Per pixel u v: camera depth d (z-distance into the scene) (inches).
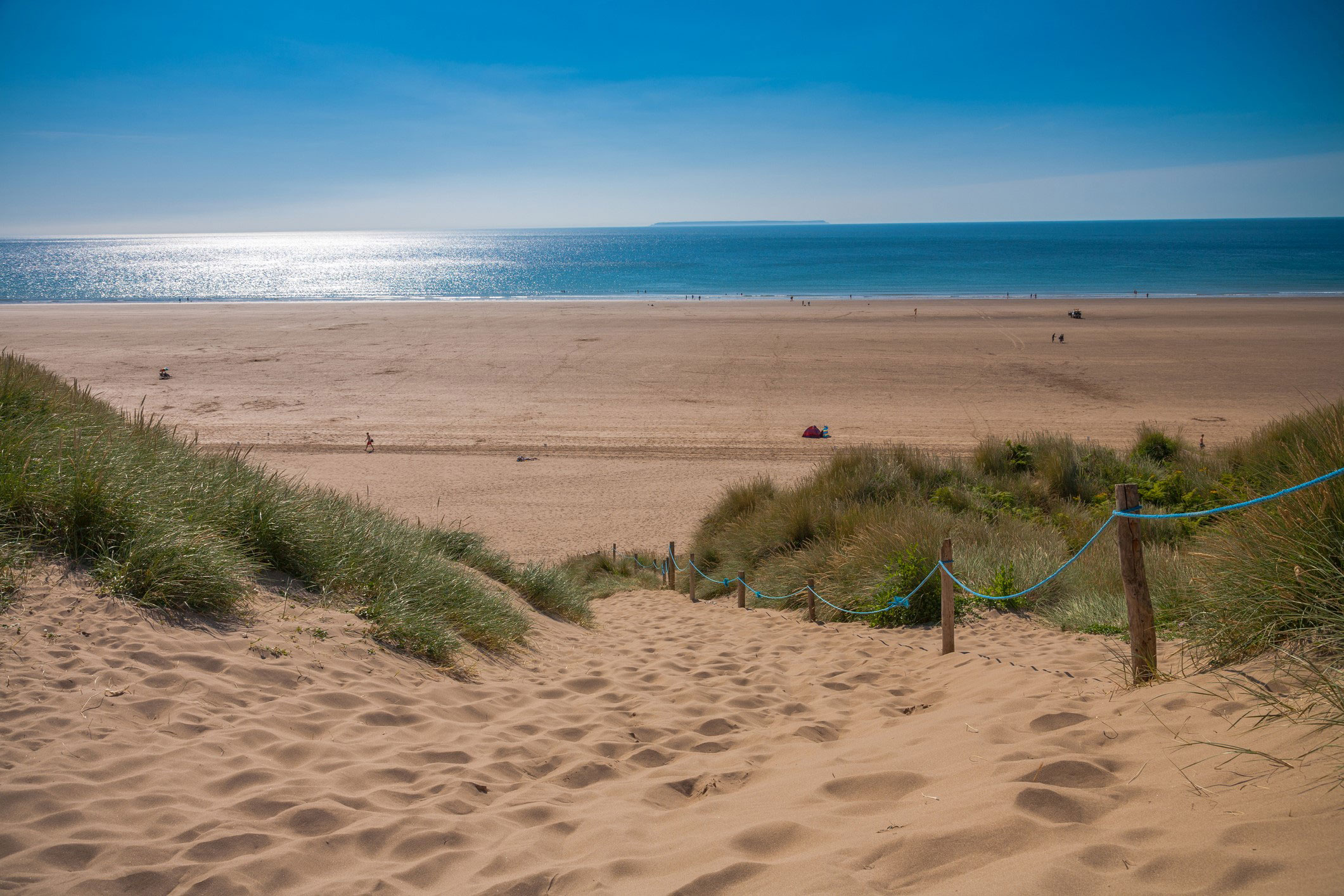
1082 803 91.2
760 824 100.0
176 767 115.1
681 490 770.8
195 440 276.5
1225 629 146.0
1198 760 98.7
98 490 179.9
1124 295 2876.5
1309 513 141.3
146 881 88.0
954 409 1095.6
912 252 6373.0
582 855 99.9
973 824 86.8
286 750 128.3
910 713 172.4
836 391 1224.8
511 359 1501.0
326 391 1239.5
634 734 162.4
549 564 538.0
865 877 80.8
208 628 169.0
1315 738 92.7
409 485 785.6
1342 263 4352.9
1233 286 3164.4
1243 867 68.5
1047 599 279.7
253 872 91.3
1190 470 482.3
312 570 216.8
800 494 457.7
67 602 158.6
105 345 1649.9
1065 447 530.3
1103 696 145.5
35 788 102.3
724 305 2620.6
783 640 273.6
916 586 284.7
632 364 1454.2
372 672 175.2
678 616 358.0
